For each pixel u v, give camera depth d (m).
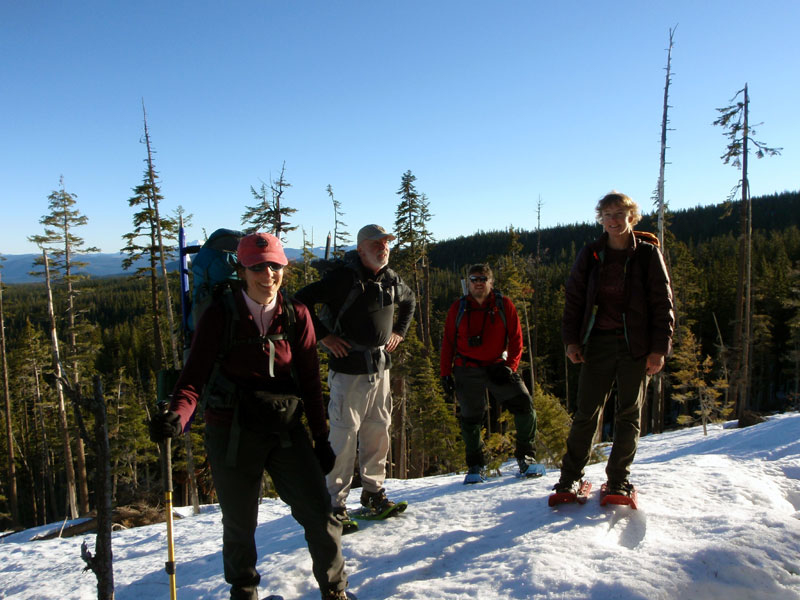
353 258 3.65
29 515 36.88
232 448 2.36
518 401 5.03
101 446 2.14
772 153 18.55
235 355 2.40
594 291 3.31
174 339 16.98
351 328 3.58
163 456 2.39
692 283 38.25
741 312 20.53
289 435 2.45
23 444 37.25
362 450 3.93
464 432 5.16
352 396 3.62
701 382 22.42
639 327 3.21
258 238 2.41
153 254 18.36
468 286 5.02
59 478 39.19
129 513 8.59
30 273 21.48
